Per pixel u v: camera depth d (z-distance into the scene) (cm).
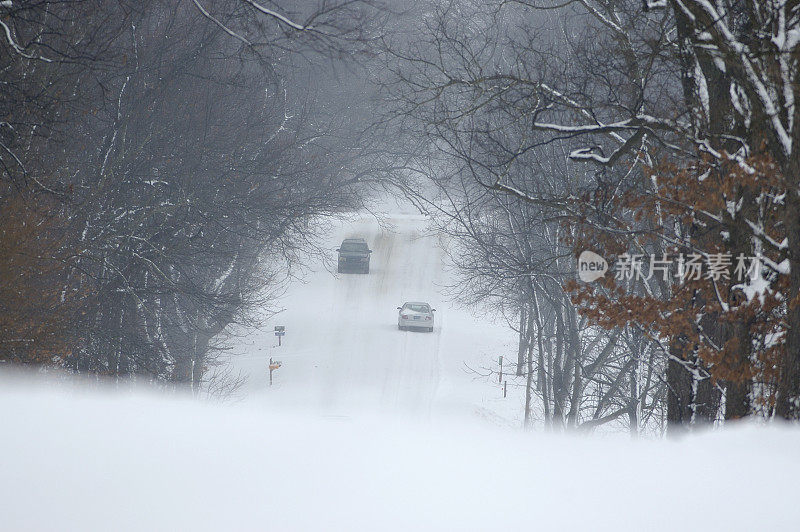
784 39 4191
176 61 10900
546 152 8912
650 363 8988
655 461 2944
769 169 4294
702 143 4656
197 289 11325
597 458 3050
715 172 4844
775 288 4738
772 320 4797
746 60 4291
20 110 7762
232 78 11269
